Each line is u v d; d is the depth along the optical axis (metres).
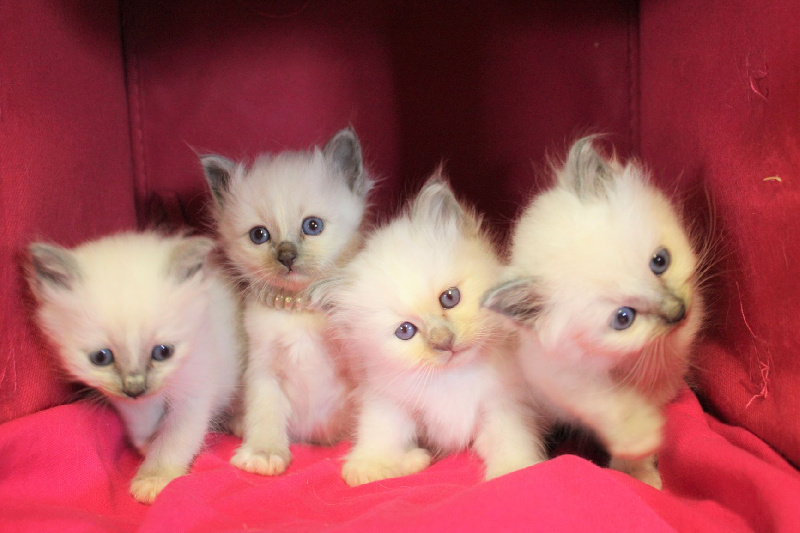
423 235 0.48
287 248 0.51
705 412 0.49
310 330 0.52
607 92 0.59
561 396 0.45
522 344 0.46
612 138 0.59
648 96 0.56
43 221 0.48
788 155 0.42
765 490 0.39
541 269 0.44
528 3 0.59
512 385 0.48
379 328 0.47
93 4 0.55
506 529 0.38
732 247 0.46
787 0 0.41
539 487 0.39
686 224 0.48
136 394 0.46
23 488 0.43
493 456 0.46
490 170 0.60
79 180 0.52
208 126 0.60
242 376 0.53
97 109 0.55
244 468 0.48
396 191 0.61
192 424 0.49
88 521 0.40
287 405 0.53
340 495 0.44
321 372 0.52
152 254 0.48
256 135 0.60
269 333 0.52
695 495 0.43
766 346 0.44
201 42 0.60
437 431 0.49
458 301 0.47
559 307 0.44
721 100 0.47
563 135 0.59
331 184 0.54
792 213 0.42
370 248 0.49
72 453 0.45
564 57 0.59
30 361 0.46
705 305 0.48
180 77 0.60
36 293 0.47
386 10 0.59
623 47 0.58
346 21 0.59
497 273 0.46
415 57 0.60
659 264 0.44
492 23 0.59
